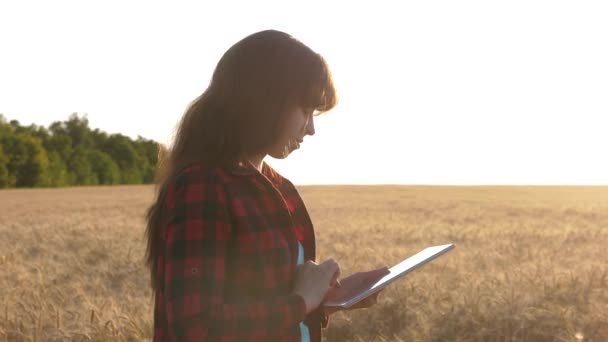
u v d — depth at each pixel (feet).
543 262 34.83
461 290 25.32
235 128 5.35
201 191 5.05
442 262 35.99
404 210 112.06
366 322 21.65
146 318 20.75
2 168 276.21
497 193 203.72
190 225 4.93
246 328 4.85
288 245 5.34
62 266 38.27
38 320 20.52
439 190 220.43
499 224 77.20
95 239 54.03
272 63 5.37
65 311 22.63
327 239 55.01
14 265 37.73
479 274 30.45
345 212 105.70
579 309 23.13
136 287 29.96
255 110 5.34
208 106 5.41
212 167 5.21
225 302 4.99
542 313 21.29
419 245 51.85
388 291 24.47
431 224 75.15
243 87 5.35
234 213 5.09
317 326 5.93
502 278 28.68
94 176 326.85
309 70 5.43
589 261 38.60
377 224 73.82
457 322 21.33
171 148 5.53
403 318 22.06
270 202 5.33
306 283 5.32
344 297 6.00
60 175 303.07
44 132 336.08
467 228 67.56
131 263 38.42
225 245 5.03
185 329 4.71
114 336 19.56
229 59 5.45
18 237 60.75
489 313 21.62
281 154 5.59
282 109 5.38
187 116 5.49
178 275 4.83
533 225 76.74
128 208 119.85
